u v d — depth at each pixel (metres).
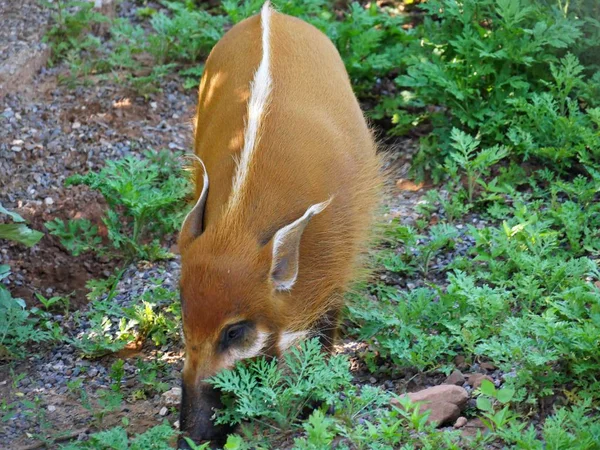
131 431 8.73
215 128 9.06
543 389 7.99
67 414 9.14
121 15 16.03
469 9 12.62
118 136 13.10
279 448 7.89
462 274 9.42
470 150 11.52
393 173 12.49
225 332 7.58
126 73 14.52
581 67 11.85
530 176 11.86
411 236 10.74
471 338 8.71
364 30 13.97
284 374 8.06
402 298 9.72
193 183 10.37
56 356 10.17
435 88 12.59
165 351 10.06
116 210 11.93
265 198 8.06
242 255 7.70
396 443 7.52
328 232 8.47
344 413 7.88
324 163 8.56
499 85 12.26
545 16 12.46
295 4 14.59
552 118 11.87
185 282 7.67
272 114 8.61
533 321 8.55
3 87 13.76
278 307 7.85
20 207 11.91
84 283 11.36
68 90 13.95
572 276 9.50
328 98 9.27
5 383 9.74
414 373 8.91
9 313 10.18
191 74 14.42
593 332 7.96
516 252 9.99
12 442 8.70
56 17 14.95
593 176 10.95
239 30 10.32
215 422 7.63
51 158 12.65
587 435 7.07
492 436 7.43
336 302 8.88
